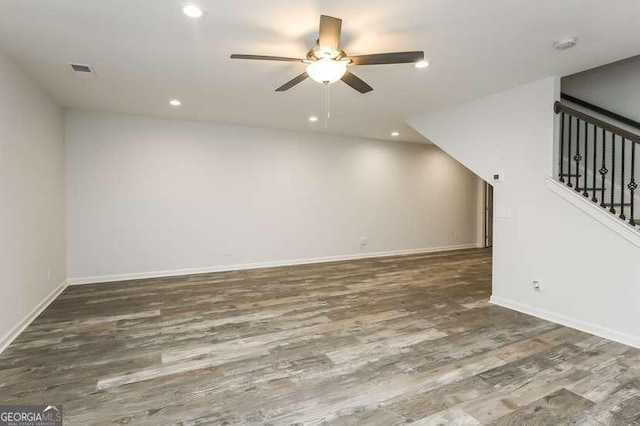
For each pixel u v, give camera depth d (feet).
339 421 6.39
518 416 6.51
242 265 19.63
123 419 6.40
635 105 12.46
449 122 15.15
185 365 8.48
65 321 11.39
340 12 7.63
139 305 13.11
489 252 25.59
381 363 8.61
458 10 7.52
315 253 21.70
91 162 16.20
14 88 10.21
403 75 11.36
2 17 7.80
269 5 7.35
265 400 7.04
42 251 12.53
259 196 19.95
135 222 17.15
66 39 8.91
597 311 10.31
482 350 9.33
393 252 24.48
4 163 9.48
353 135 22.22
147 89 12.90
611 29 8.32
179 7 7.43
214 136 18.72
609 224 9.99
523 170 12.28
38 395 7.14
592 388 7.46
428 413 6.61
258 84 12.34
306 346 9.59
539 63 10.38
